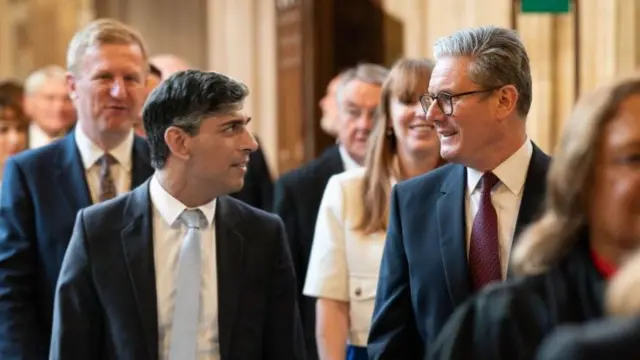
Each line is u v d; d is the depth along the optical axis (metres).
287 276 3.34
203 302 3.20
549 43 6.82
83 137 4.06
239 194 5.01
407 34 8.62
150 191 3.26
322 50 8.52
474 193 3.12
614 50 6.46
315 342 4.70
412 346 3.18
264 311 3.29
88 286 3.18
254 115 11.51
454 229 3.09
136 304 3.16
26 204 3.90
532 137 6.93
